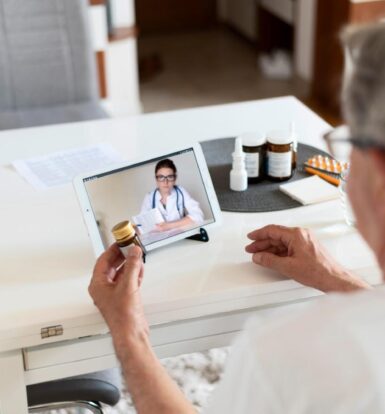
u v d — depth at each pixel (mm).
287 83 4398
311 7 4031
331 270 1272
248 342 739
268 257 1328
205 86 4375
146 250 1398
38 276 1349
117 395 1478
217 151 1812
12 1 2484
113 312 1158
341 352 695
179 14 5488
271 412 715
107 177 1374
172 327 1339
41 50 2551
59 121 2514
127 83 3678
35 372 1302
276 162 1635
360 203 762
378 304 722
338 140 730
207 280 1330
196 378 2082
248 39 5160
